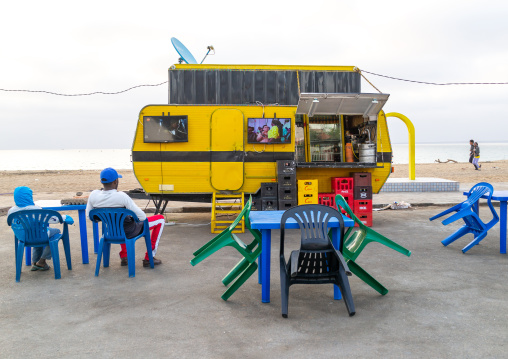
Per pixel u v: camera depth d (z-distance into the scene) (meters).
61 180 23.89
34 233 5.63
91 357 3.47
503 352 3.47
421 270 5.99
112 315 4.39
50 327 4.09
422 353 3.47
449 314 4.32
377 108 9.61
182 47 11.30
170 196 10.02
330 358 3.40
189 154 9.62
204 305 4.67
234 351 3.54
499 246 7.46
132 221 5.95
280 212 5.56
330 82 10.55
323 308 4.53
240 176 9.68
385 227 9.42
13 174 30.00
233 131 9.66
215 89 10.38
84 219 6.50
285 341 3.73
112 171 5.94
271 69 10.48
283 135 9.65
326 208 4.38
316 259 4.38
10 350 3.61
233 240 4.80
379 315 4.31
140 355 3.49
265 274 4.72
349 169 10.17
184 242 8.19
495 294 4.93
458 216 7.00
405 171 27.95
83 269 6.18
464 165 35.41
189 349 3.59
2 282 5.55
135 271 6.05
